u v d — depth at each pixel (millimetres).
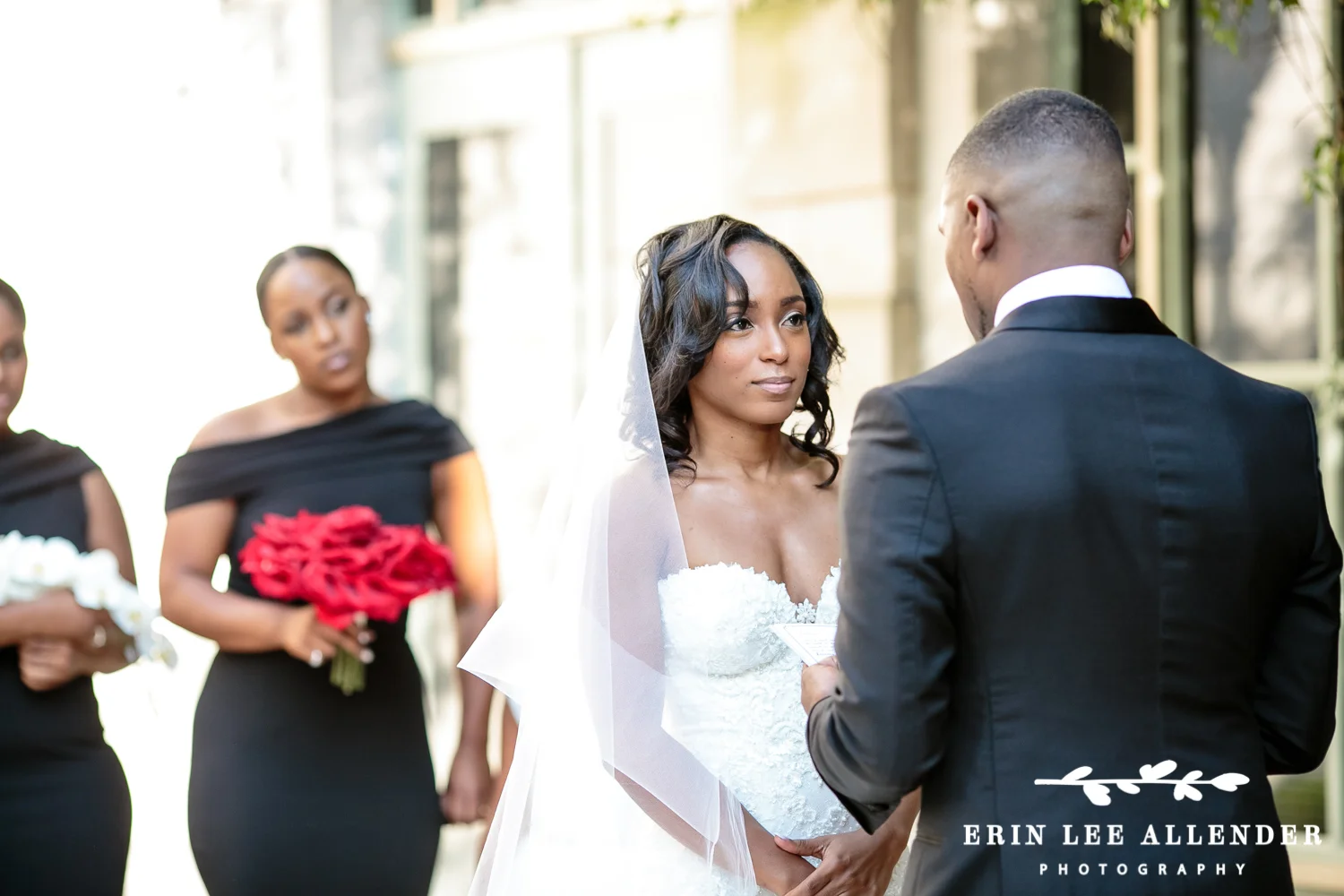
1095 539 1522
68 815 2611
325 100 5008
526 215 5039
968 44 3957
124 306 4441
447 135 5191
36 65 4402
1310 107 3707
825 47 4121
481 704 3109
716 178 4617
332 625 2730
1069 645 1526
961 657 1568
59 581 2553
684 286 2061
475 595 3129
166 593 2918
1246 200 3805
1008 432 1537
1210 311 3861
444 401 5242
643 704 1982
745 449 2158
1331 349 3719
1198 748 1539
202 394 4488
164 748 4258
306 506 2959
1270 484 1575
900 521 1531
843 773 1591
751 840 2010
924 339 4051
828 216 4148
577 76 4906
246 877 2848
